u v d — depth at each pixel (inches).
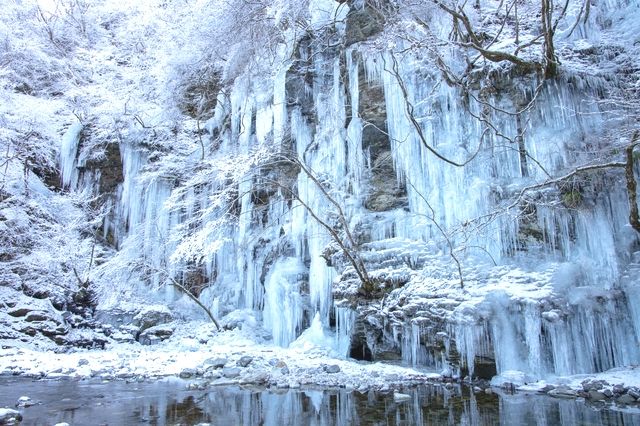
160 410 230.4
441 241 395.5
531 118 384.2
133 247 652.7
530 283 326.3
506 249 362.3
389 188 460.8
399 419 209.2
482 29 478.9
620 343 311.9
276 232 595.5
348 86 521.7
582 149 358.6
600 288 319.3
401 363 386.3
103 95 745.6
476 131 407.8
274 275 544.7
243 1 565.3
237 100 656.4
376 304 395.9
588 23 459.8
